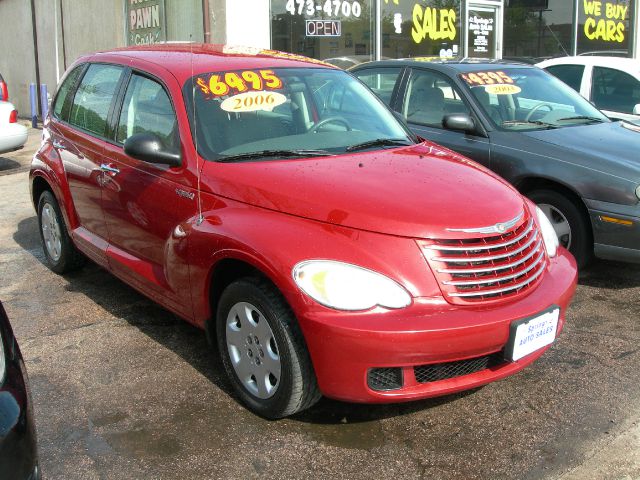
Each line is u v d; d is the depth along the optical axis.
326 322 2.92
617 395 3.63
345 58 11.59
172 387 3.72
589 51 15.27
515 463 3.07
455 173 3.68
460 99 5.97
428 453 3.15
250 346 3.37
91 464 3.06
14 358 2.48
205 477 2.97
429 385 3.08
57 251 5.46
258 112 4.07
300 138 4.02
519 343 3.13
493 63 6.56
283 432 3.30
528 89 6.25
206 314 3.66
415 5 12.32
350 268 3.00
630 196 4.84
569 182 5.07
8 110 9.77
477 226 3.17
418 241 3.08
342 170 3.58
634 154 5.15
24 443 2.24
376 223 3.11
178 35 11.41
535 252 3.46
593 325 4.52
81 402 3.57
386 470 3.02
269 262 3.08
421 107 6.31
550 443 3.21
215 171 3.64
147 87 4.32
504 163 5.47
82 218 4.97
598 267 5.64
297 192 3.33
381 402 3.04
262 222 3.27
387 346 2.90
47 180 5.25
